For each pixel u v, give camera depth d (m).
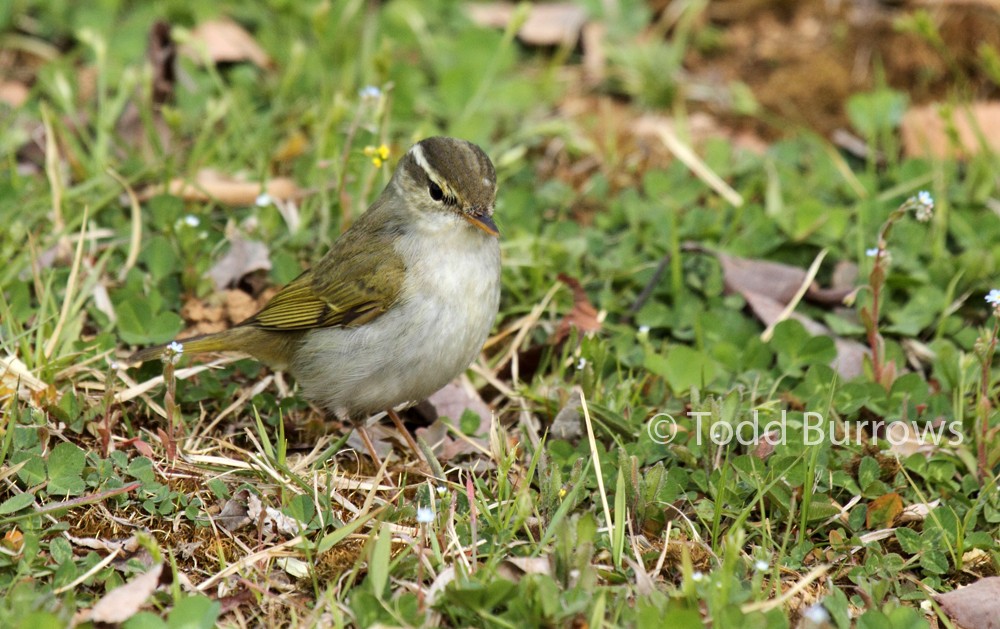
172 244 12.33
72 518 9.28
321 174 12.99
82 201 12.84
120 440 10.08
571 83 16.19
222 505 9.60
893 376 11.05
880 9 16.70
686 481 9.91
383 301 10.16
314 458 10.40
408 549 8.84
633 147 15.07
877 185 14.22
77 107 14.59
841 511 9.72
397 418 10.82
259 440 10.66
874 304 10.91
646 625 8.02
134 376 10.99
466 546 9.12
